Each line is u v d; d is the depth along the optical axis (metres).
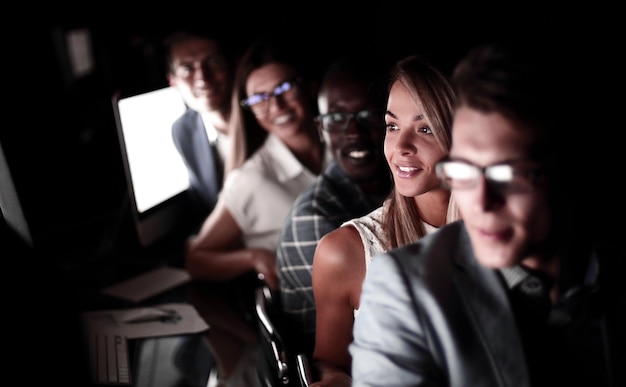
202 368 1.83
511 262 0.85
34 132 5.40
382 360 0.91
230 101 3.13
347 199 1.98
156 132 2.62
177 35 3.10
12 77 5.96
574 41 0.85
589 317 0.92
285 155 2.49
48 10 6.26
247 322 2.11
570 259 0.92
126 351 1.90
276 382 1.74
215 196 2.94
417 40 4.08
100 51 6.55
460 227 0.98
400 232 1.44
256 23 3.96
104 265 2.60
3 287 2.04
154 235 2.58
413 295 0.91
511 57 0.80
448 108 1.30
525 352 0.89
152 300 2.30
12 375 1.73
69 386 1.72
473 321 0.90
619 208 1.23
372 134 1.96
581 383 0.92
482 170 0.82
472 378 0.88
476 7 3.93
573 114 0.82
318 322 1.58
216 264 2.46
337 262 1.47
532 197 0.82
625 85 2.46
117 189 4.09
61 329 2.00
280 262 1.98
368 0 4.07
